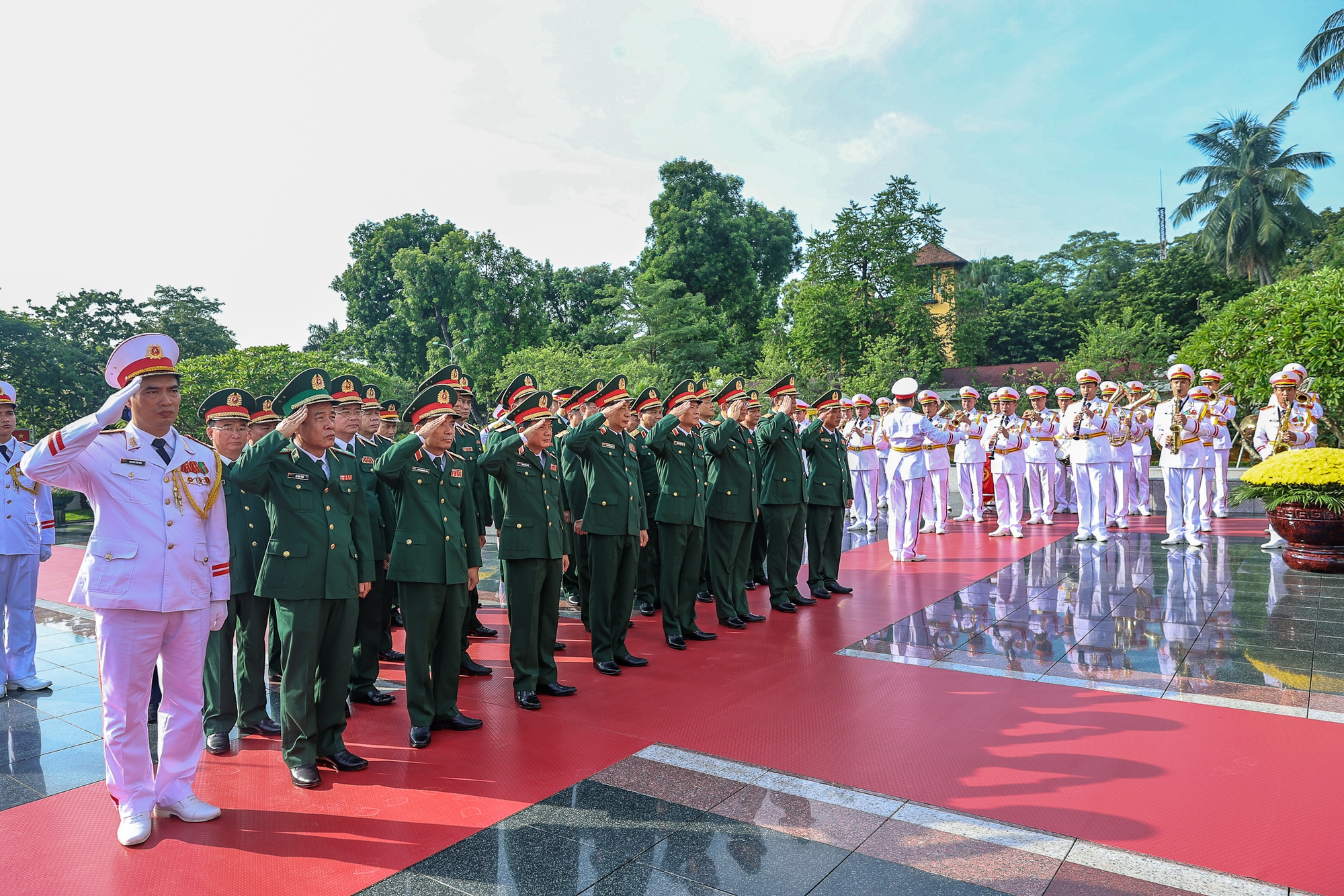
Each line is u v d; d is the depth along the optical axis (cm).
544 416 516
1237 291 3559
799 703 502
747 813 359
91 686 570
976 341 3759
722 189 4341
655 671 580
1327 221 4016
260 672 485
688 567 659
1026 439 1282
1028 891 294
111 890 306
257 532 481
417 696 452
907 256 3350
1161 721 458
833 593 823
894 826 345
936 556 1034
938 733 447
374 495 556
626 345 3500
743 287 4081
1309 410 1109
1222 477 1256
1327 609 694
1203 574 850
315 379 418
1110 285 4716
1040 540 1137
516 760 423
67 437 327
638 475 621
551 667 531
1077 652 595
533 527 511
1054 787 379
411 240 4381
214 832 351
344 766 413
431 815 363
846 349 3300
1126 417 1110
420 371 4166
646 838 338
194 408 2352
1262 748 418
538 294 3956
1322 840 327
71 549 1251
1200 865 310
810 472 815
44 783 409
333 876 312
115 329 2719
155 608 351
